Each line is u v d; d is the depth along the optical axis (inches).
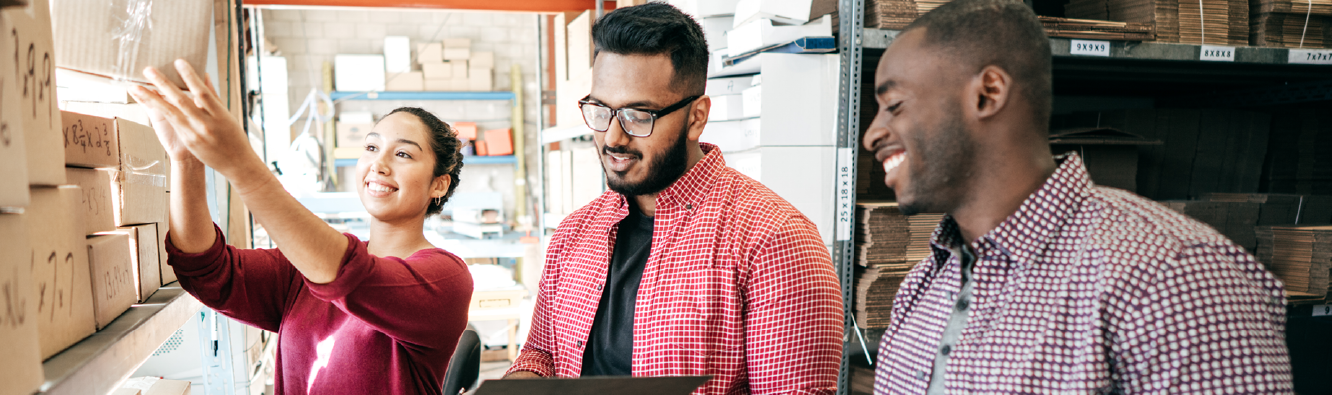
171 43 28.1
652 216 39.9
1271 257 76.8
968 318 24.8
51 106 24.3
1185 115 83.6
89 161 31.1
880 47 64.2
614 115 35.0
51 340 25.9
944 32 23.1
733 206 36.8
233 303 40.9
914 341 27.7
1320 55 72.6
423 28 220.1
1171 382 20.0
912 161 24.1
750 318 35.3
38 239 24.9
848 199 64.7
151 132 40.0
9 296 19.6
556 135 123.5
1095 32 65.4
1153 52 67.6
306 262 31.4
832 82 63.4
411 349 40.9
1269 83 90.6
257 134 124.0
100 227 32.6
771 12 61.9
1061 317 22.3
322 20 213.0
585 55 102.4
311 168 143.6
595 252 40.9
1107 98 103.6
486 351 157.8
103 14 26.7
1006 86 22.6
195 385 79.8
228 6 71.2
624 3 93.1
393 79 209.0
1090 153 75.8
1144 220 22.2
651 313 36.2
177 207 36.5
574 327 40.4
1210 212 75.9
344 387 41.1
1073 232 23.2
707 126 72.5
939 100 23.2
